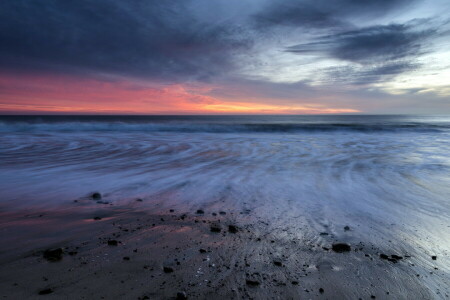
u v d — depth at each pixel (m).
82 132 18.48
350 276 2.35
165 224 3.46
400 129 21.14
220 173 6.58
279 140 14.52
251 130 21.09
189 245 2.87
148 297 1.95
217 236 3.12
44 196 4.59
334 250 2.83
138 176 6.19
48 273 2.23
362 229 3.40
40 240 2.88
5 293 1.93
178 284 2.14
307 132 20.19
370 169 7.11
